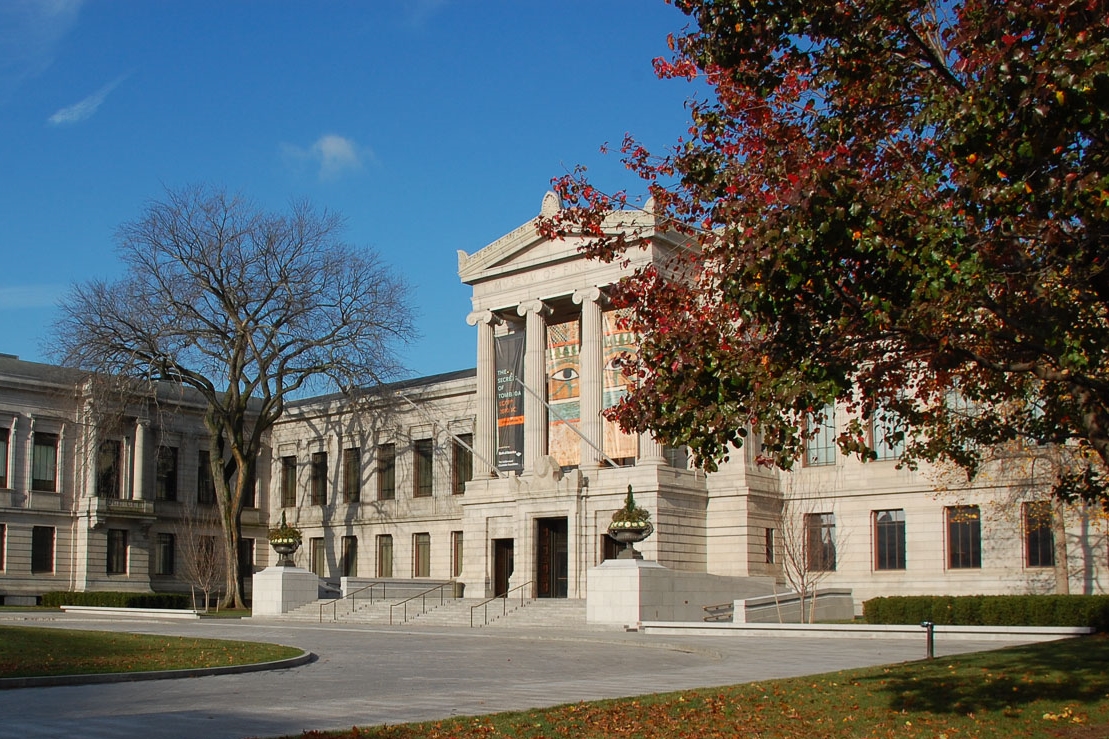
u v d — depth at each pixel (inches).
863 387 844.0
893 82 746.8
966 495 2214.6
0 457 3088.1
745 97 808.3
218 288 2807.6
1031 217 683.4
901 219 650.8
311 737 650.8
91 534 3164.4
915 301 642.2
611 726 709.9
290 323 2817.4
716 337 741.3
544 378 2522.1
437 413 3095.5
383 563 3171.8
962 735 660.1
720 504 2375.7
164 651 1290.6
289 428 3486.7
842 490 2372.0
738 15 745.6
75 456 3186.5
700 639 1595.7
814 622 1958.7
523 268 2544.3
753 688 884.6
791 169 729.0
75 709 834.2
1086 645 1135.6
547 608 2092.8
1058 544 1884.8
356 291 2874.0
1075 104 594.2
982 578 2170.3
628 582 1897.1
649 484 2266.2
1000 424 1011.3
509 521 2485.2
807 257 654.5
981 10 657.6
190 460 3425.2
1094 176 623.8
